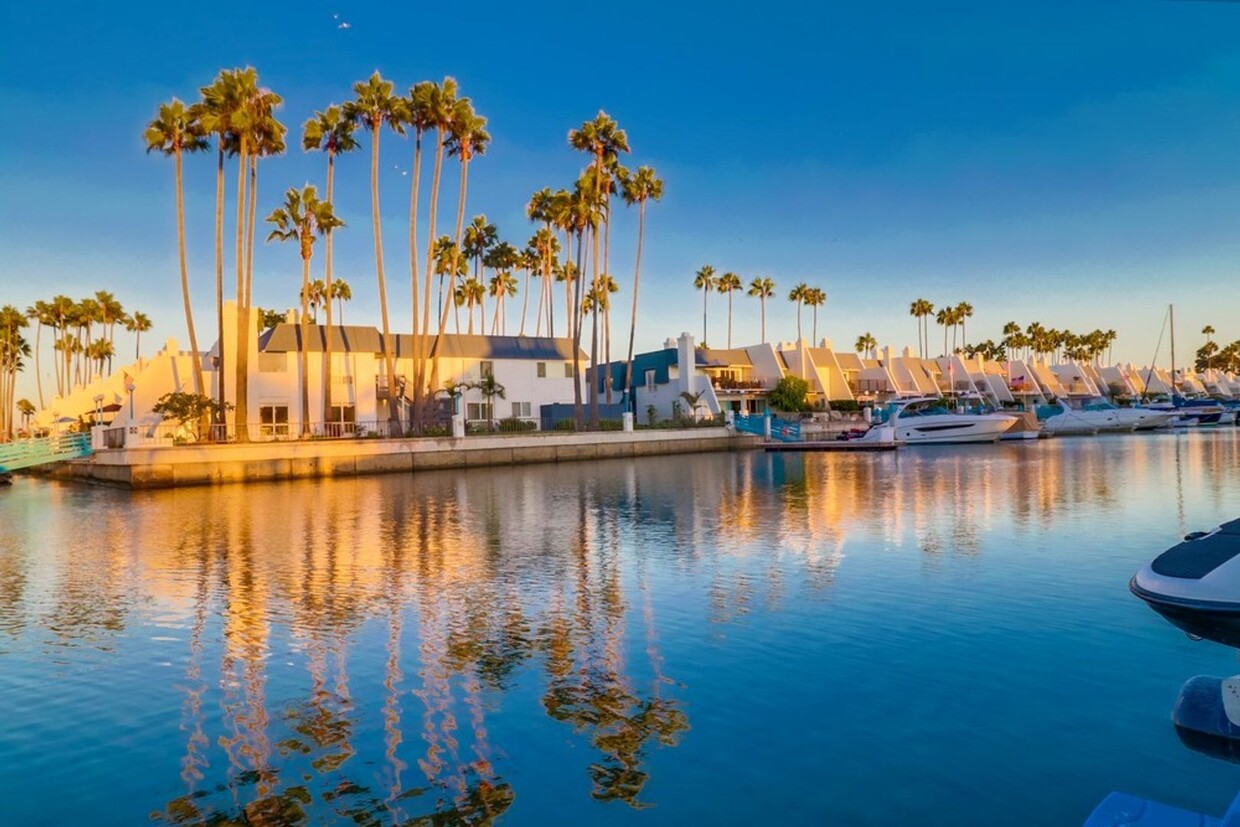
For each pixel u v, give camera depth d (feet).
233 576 49.65
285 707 27.32
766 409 218.18
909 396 297.33
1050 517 66.13
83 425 187.93
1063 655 30.53
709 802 20.15
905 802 19.89
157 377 167.43
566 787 21.15
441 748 23.75
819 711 25.71
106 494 116.57
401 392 180.96
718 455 184.44
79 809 20.59
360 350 181.06
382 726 25.50
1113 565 46.42
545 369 205.87
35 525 78.48
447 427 172.76
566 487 109.40
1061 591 40.45
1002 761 21.91
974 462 139.33
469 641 34.32
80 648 34.60
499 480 126.00
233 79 141.38
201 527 74.54
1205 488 84.94
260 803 20.74
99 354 350.23
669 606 39.55
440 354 192.54
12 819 20.10
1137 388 419.13
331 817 19.93
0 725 26.13
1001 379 357.61
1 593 45.73
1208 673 28.32
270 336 176.96
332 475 139.13
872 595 40.68
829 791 20.54
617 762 22.52
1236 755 21.94
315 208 166.81
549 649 32.99
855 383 296.71
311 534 67.92
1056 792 20.17
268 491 115.96
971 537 57.41
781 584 43.86
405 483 124.57
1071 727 23.97
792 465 144.77
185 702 27.99
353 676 30.27
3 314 290.35
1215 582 17.52
